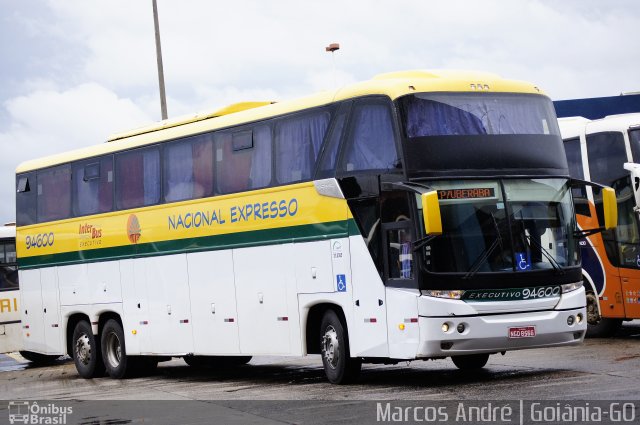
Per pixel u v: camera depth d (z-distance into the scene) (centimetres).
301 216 1686
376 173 1545
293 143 1708
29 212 2403
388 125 1534
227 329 1855
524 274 1523
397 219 1520
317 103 1666
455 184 1512
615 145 2100
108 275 2164
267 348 1769
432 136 1517
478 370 1731
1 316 2808
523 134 1578
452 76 1586
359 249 1580
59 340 2311
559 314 1541
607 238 2120
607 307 2133
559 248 1570
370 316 1566
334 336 1653
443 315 1481
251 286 1795
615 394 1307
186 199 1952
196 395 1695
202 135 1916
